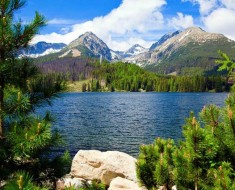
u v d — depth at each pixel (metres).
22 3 6.47
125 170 17.38
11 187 4.27
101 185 7.64
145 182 8.91
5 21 6.15
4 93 6.61
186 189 7.42
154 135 45.72
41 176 7.18
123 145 37.94
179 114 76.81
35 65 7.09
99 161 17.98
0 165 6.52
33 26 6.45
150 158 9.00
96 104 116.88
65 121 63.53
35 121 6.04
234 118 6.28
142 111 86.38
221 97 156.62
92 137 44.00
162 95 189.62
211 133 6.88
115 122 62.03
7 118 6.45
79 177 18.34
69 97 173.75
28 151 6.04
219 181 5.84
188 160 6.79
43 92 7.02
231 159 6.91
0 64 6.34
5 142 6.31
